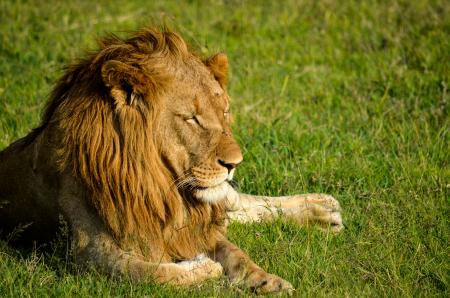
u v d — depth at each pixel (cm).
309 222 1091
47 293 884
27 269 916
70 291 872
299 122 1391
